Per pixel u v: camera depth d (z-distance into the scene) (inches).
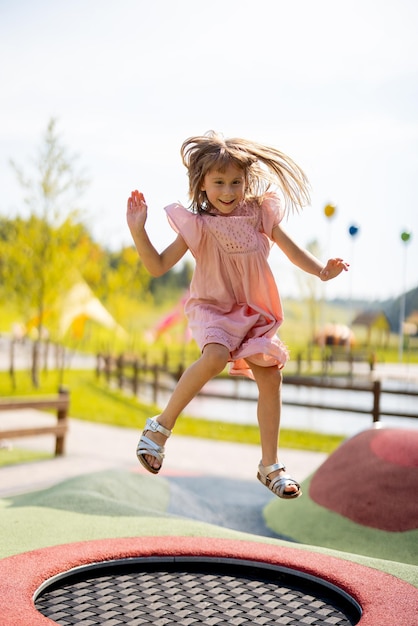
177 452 431.8
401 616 116.9
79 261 845.8
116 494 247.3
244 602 127.6
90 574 138.3
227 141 111.9
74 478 257.4
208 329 109.7
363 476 235.0
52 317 876.6
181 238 112.4
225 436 508.1
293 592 133.9
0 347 1069.1
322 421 636.1
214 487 306.3
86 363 1029.2
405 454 237.1
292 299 1269.7
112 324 982.4
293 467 389.7
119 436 493.7
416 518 212.2
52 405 395.5
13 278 800.3
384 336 1701.5
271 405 114.7
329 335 1182.9
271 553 145.4
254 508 271.4
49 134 774.5
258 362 113.1
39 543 152.3
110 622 116.0
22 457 395.9
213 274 112.3
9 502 218.4
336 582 131.8
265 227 113.4
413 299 1688.0
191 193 114.0
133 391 698.2
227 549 146.7
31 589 123.7
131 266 1136.2
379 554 202.8
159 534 161.3
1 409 365.7
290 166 113.8
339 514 226.2
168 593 130.4
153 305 1897.1
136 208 108.3
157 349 1424.7
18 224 789.9
